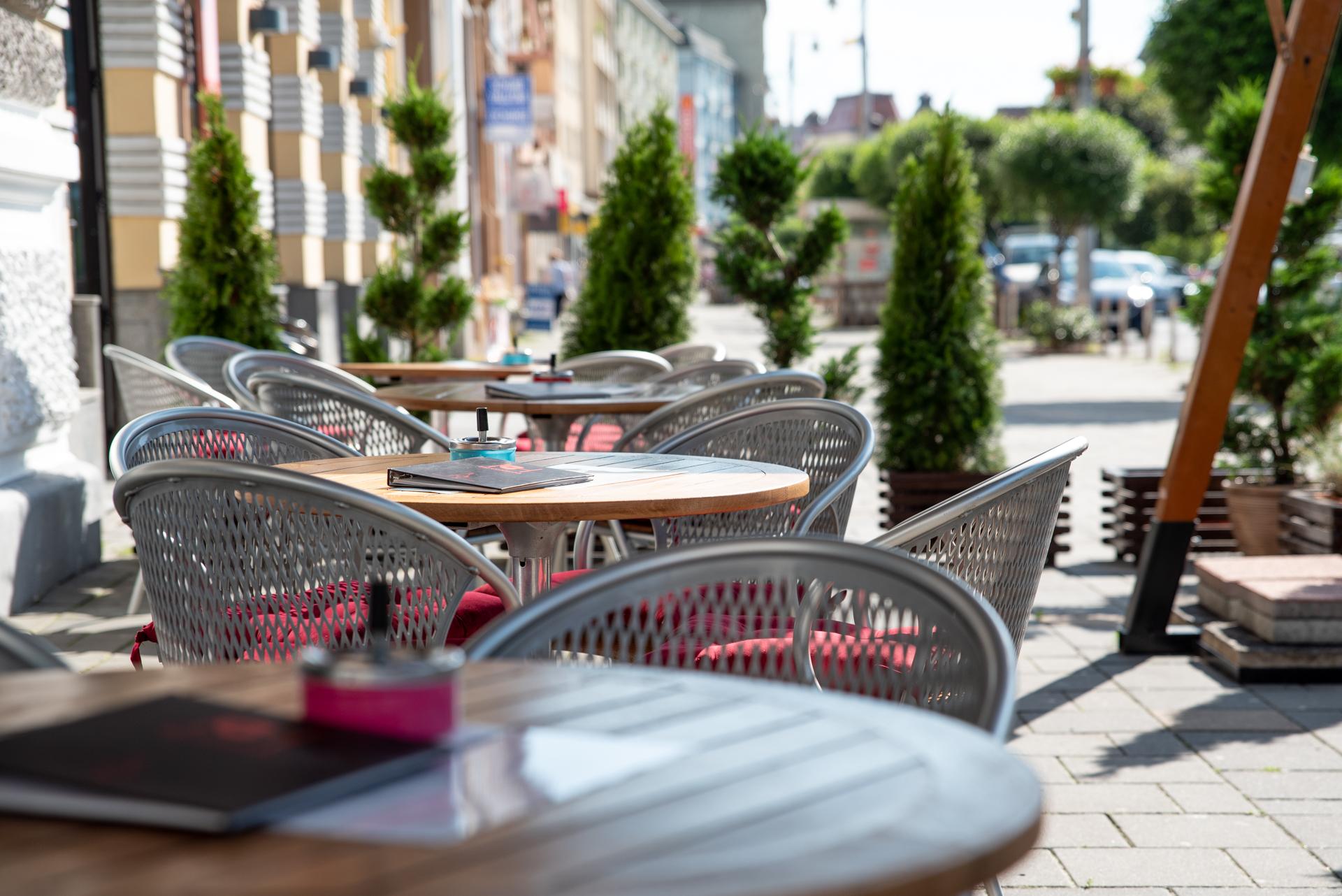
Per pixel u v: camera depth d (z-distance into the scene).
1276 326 7.49
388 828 1.13
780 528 4.33
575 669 1.64
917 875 1.05
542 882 1.03
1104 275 32.50
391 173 9.77
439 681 1.33
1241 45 14.88
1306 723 4.55
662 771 1.28
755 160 8.37
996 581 2.96
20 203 6.25
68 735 1.30
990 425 7.09
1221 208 7.55
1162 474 7.18
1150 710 4.71
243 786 1.17
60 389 6.49
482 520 3.02
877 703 1.51
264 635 2.81
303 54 12.90
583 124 56.97
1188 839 3.59
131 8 9.25
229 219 8.12
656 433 5.29
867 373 18.52
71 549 6.48
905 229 7.07
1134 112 53.97
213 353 7.20
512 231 33.50
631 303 8.77
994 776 1.28
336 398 5.35
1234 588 5.41
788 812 1.18
